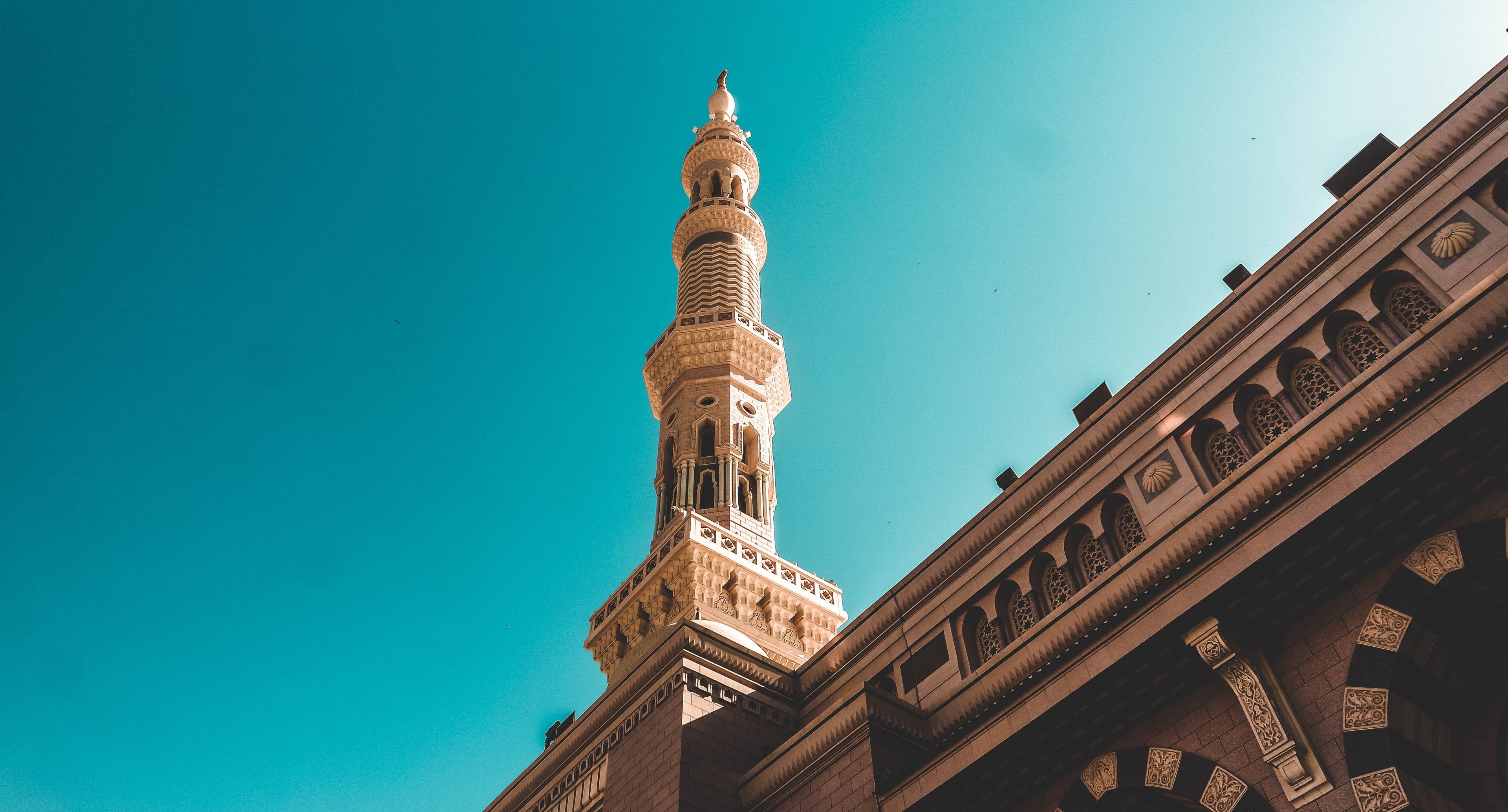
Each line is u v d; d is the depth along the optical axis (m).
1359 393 15.88
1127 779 16.75
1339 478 15.12
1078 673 17.38
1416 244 18.66
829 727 21.44
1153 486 20.92
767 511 43.09
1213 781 15.60
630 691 25.83
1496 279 14.82
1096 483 22.16
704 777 22.48
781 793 21.78
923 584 25.19
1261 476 16.69
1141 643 16.53
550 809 27.14
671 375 48.41
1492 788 13.80
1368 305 18.98
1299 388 19.67
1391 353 15.74
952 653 23.38
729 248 56.09
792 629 37.28
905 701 23.25
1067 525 22.41
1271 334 20.25
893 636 25.22
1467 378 14.24
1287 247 20.75
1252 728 15.23
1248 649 15.75
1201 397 20.92
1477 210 18.06
